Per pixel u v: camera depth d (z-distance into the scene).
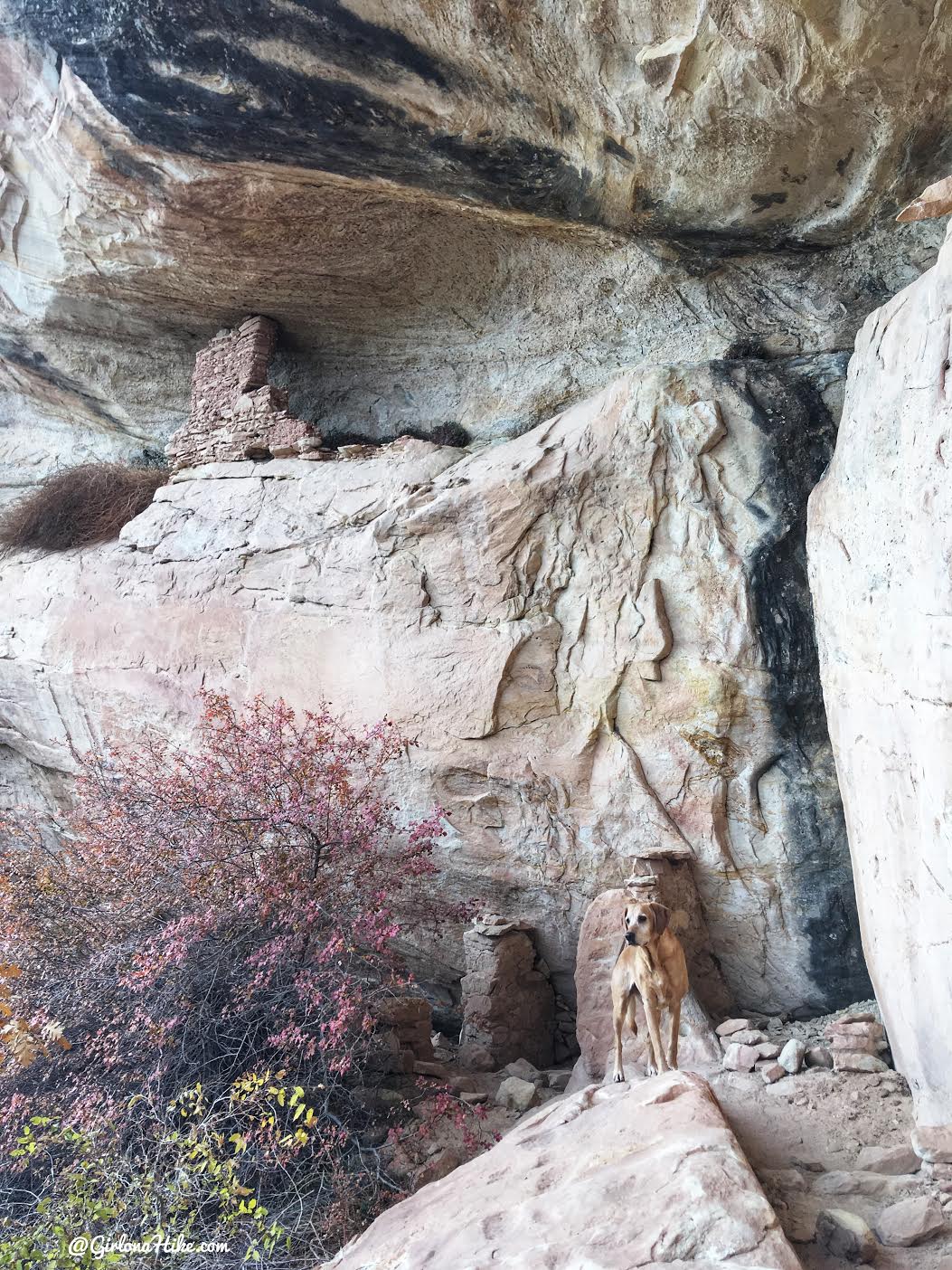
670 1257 2.31
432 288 8.02
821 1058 4.27
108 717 7.83
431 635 6.37
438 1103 4.43
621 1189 2.63
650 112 5.09
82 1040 4.70
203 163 6.57
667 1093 3.17
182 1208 3.70
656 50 4.74
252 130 6.09
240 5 5.32
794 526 5.69
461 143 5.79
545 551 6.18
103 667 7.83
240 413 8.10
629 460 6.03
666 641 5.77
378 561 6.64
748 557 5.73
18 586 8.71
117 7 5.62
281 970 4.74
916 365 3.48
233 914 4.87
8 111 7.24
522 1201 2.80
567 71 5.12
